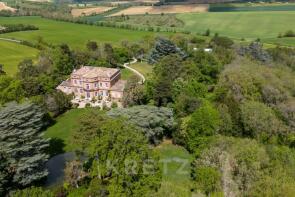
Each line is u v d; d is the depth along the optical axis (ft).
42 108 345.92
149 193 203.00
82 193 225.56
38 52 586.04
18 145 233.14
